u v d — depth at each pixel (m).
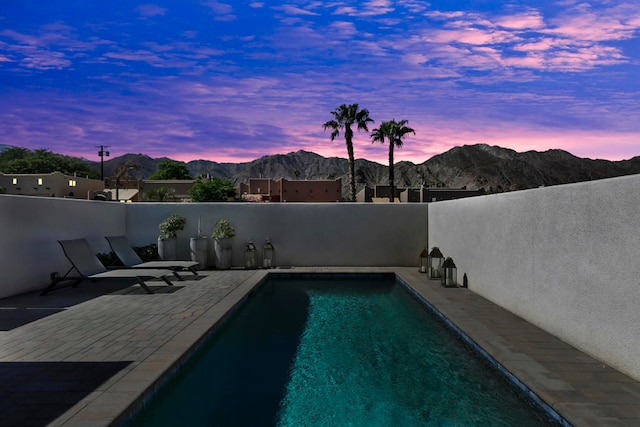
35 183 50.03
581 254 4.21
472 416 3.38
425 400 3.69
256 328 5.89
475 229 7.40
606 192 3.81
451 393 3.82
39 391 3.17
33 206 7.36
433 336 5.49
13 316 5.55
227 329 5.81
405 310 6.91
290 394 3.80
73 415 2.78
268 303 7.43
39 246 7.52
